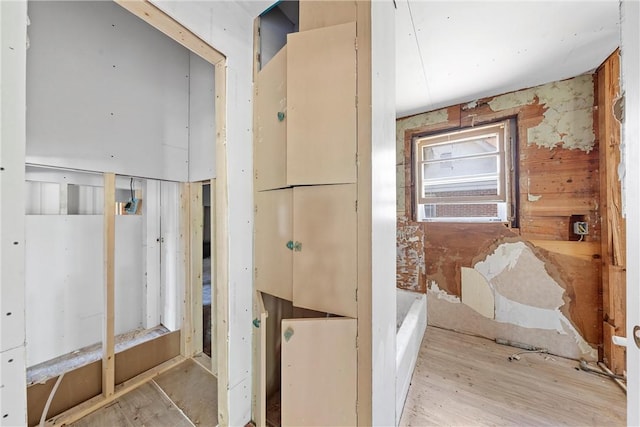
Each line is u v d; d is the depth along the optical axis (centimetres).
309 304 130
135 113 209
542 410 169
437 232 292
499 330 256
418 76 230
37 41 160
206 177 228
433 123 299
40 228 210
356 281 118
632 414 67
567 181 227
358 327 117
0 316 70
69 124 173
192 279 246
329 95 124
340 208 122
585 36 178
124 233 264
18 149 73
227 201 147
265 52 170
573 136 225
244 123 157
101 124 189
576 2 150
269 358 171
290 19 188
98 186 247
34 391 163
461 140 285
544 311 236
